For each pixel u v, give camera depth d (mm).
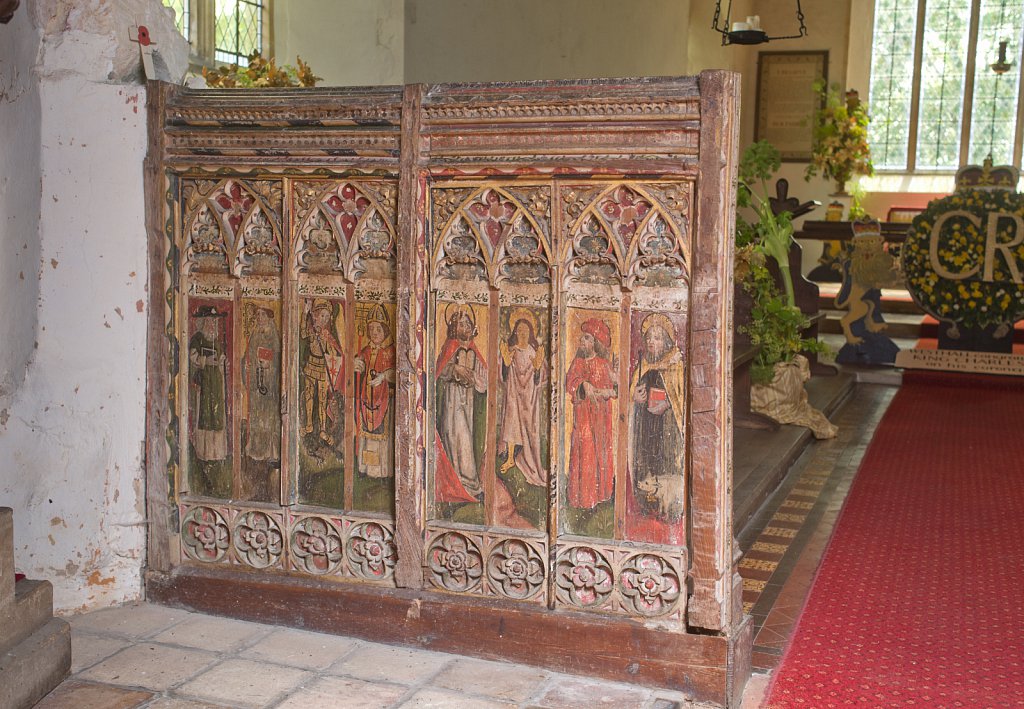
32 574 3514
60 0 3344
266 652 3289
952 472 5969
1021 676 3199
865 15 16156
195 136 3453
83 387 3490
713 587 2988
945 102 16125
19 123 3455
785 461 5922
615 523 3148
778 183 8953
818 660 3309
